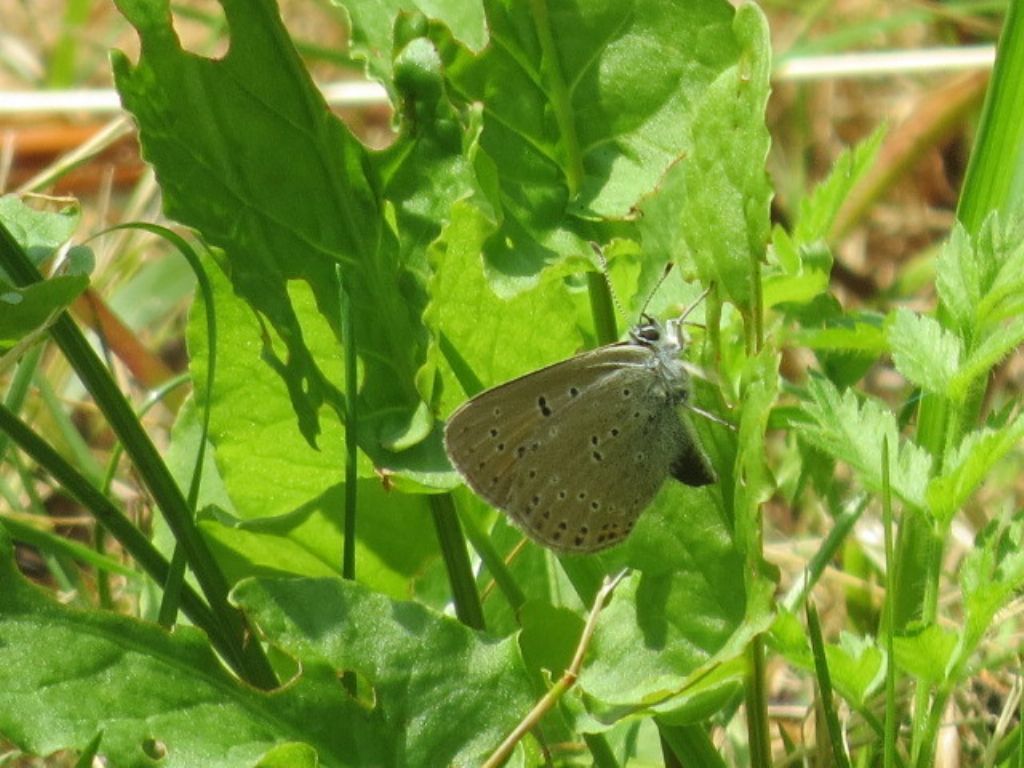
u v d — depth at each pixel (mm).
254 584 165
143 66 168
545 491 171
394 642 165
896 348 170
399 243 177
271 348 175
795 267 191
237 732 160
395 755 163
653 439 169
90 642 159
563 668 178
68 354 171
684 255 169
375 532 187
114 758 156
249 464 186
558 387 170
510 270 179
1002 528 165
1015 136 196
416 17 177
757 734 166
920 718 164
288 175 174
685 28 181
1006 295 167
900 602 177
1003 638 195
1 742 186
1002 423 172
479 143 181
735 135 162
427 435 174
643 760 183
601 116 182
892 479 167
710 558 168
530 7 180
